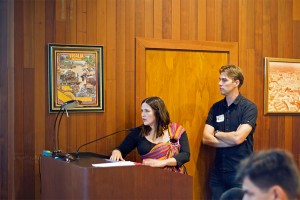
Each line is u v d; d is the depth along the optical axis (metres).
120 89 3.93
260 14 4.35
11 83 3.65
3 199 3.64
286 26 4.43
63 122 3.76
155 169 2.86
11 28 3.66
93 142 3.85
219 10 4.22
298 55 4.47
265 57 4.35
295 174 1.18
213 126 3.90
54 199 3.11
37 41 3.71
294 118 4.46
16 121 3.65
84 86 3.81
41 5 3.72
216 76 4.23
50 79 3.72
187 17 4.12
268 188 1.18
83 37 3.83
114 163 2.89
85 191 2.65
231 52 4.24
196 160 4.16
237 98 3.78
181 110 4.11
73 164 2.83
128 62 3.95
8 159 3.65
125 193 2.75
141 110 3.69
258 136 4.33
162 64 4.05
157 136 3.50
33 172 3.68
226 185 3.80
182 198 2.96
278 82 4.39
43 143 3.71
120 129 3.92
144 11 4.00
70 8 3.79
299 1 4.47
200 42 4.14
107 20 3.89
